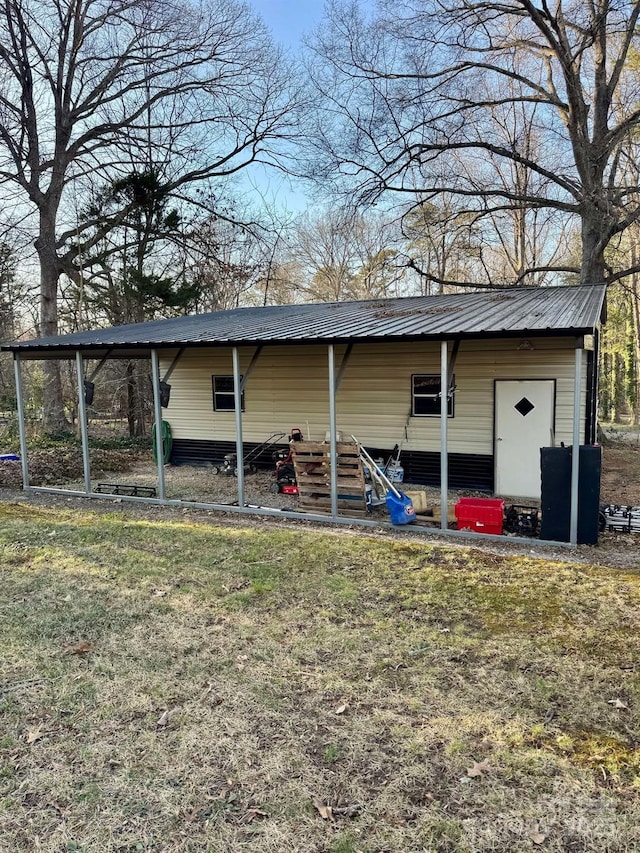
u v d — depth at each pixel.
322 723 3.06
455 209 19.59
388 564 5.61
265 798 2.53
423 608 4.54
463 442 9.43
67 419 20.20
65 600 4.75
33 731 3.02
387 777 2.65
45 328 16.08
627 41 13.80
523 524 6.54
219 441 11.96
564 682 3.42
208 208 19.44
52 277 16.12
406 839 2.29
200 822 2.40
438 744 2.87
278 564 5.62
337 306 12.24
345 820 2.40
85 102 16.86
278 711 3.17
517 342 8.87
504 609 4.50
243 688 3.40
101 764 2.76
